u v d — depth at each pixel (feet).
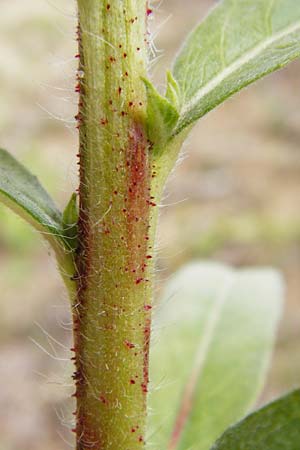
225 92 0.44
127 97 0.43
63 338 1.71
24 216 0.46
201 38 0.48
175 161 0.44
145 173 0.44
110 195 0.44
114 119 0.43
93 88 0.43
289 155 2.67
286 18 0.49
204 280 0.68
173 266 1.94
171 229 2.16
